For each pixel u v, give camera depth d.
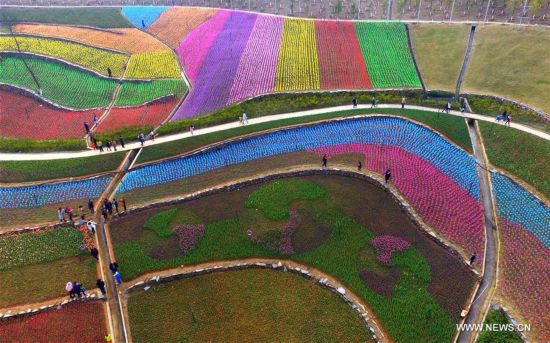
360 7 85.12
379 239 36.78
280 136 50.97
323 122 52.59
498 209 39.62
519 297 31.78
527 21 73.25
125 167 48.41
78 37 78.81
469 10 79.44
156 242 37.75
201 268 34.97
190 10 86.88
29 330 30.94
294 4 87.44
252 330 30.48
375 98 58.97
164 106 60.44
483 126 51.12
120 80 66.75
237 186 43.66
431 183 42.19
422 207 39.56
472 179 42.81
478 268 34.06
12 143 53.19
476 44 68.44
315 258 35.44
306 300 32.34
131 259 36.12
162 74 67.00
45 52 74.44
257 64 67.00
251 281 34.00
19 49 74.19
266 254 36.06
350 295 32.47
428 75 63.44
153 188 44.38
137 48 74.75
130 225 39.78
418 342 29.05
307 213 39.91
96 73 68.62
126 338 30.42
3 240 38.56
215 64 67.94
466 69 63.53
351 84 61.88
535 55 62.41
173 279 34.34
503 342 28.89
